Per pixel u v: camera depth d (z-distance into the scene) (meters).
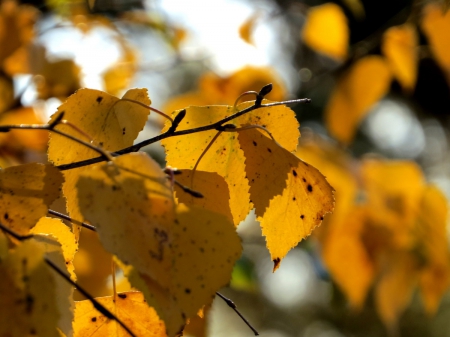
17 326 0.43
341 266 0.75
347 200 0.73
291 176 0.48
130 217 0.43
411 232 0.74
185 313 0.43
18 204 0.45
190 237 0.44
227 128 0.48
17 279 0.43
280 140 0.49
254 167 0.49
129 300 0.48
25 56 0.69
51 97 0.70
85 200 0.43
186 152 0.49
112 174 0.44
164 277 0.43
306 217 0.49
